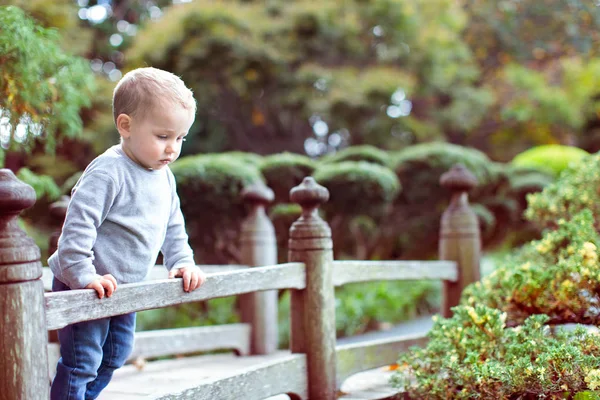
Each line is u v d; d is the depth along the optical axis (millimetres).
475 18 13195
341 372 3127
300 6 10047
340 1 10367
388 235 6801
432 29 10844
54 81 3520
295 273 2939
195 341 4238
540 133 13180
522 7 13188
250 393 2619
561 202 3814
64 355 2275
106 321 2311
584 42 13000
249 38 9641
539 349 2635
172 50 9383
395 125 11180
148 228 2297
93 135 8695
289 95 10008
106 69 12023
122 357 2451
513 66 12930
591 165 3848
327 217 5992
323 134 11875
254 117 10930
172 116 2195
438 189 6531
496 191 7180
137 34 10227
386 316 6410
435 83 11078
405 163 6559
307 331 2982
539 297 2992
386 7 10305
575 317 2971
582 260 2959
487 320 2816
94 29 11641
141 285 2176
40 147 7152
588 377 2406
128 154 2281
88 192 2148
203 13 9391
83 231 2105
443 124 11852
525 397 2670
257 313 4617
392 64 10930
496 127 13133
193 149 10680
